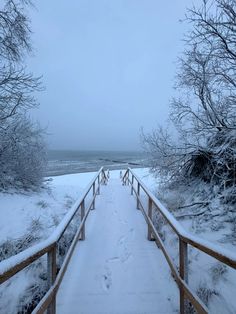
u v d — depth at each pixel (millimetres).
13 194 8516
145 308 3330
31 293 3988
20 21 6605
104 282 3871
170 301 3453
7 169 8938
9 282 4102
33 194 9141
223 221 5219
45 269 4422
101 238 5480
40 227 6129
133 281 3875
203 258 4160
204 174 7410
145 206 8258
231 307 3143
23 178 9422
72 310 3287
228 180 5734
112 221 6656
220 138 6547
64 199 9523
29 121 9586
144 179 12781
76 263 4391
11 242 5254
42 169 10680
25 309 3787
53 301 2764
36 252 2254
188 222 5773
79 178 19938
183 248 2859
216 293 3414
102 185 13578
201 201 6336
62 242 5383
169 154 7977
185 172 8070
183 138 7590
